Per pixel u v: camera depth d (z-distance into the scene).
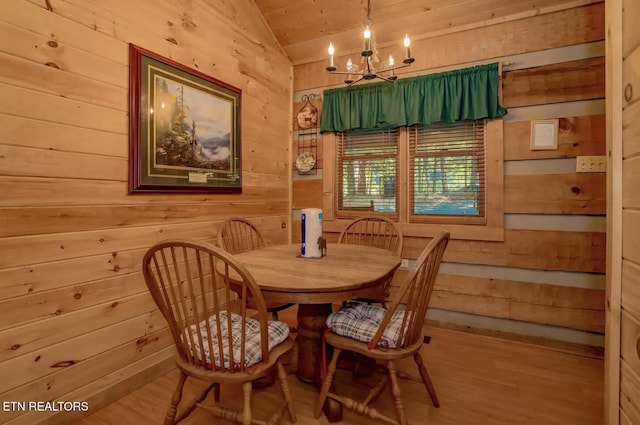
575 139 2.34
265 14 2.96
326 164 3.19
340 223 3.12
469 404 1.73
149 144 1.98
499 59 2.53
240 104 2.71
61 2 1.57
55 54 1.55
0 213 1.39
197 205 2.34
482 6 2.50
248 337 1.45
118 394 1.82
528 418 1.62
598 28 2.27
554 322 2.41
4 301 1.40
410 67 2.82
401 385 1.90
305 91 3.33
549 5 2.38
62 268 1.59
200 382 1.97
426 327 2.76
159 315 2.06
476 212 2.65
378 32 2.87
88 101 1.68
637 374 0.86
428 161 2.80
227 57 2.59
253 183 2.89
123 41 1.85
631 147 0.89
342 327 1.56
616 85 0.97
